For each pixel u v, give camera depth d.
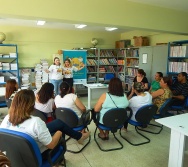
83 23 3.25
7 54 5.72
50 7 2.86
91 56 6.70
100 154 2.45
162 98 3.12
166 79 3.25
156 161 2.29
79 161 2.28
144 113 2.56
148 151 2.54
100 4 3.23
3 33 5.42
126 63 6.63
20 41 5.97
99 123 2.58
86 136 2.62
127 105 2.59
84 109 2.58
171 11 3.96
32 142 1.26
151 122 3.66
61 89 2.56
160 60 4.97
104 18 3.29
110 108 2.47
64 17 2.98
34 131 1.38
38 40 6.20
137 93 2.81
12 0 2.61
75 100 2.51
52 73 5.02
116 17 3.39
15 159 1.32
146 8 3.66
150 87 4.39
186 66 4.25
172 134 1.71
